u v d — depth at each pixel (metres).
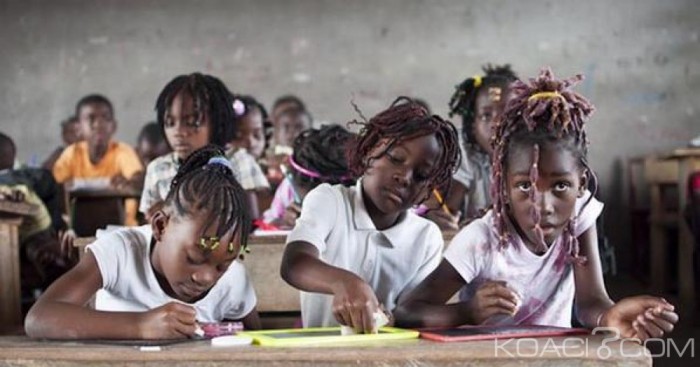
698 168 5.66
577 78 1.77
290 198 3.65
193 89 3.44
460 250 1.84
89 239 2.70
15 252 3.16
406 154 1.96
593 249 1.87
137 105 8.66
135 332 1.65
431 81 8.46
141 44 8.70
